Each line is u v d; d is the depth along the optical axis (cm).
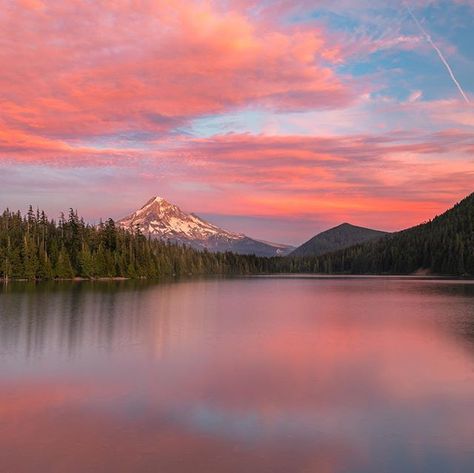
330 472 1612
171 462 1673
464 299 9019
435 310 6938
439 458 1727
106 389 2570
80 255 15150
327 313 6525
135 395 2462
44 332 4544
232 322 5497
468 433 1961
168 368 3077
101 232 17000
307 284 15938
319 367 3130
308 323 5403
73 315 5931
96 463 1661
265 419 2112
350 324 5341
